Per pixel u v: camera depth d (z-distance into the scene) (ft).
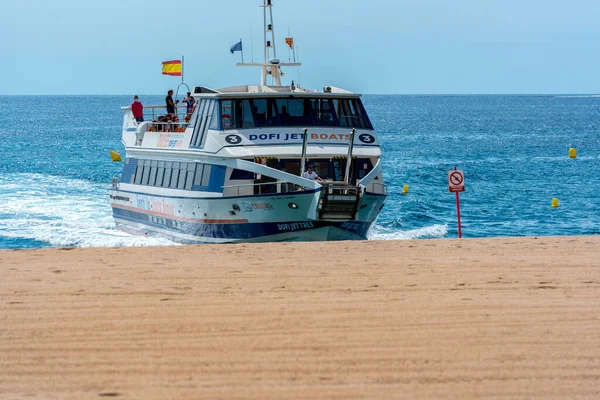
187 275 138.21
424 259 153.58
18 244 301.22
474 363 89.04
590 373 85.76
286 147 244.83
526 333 100.17
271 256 159.12
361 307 113.50
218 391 81.10
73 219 360.89
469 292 123.13
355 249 167.53
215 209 245.24
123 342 97.76
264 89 264.72
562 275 136.15
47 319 108.78
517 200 456.04
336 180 253.65
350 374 85.66
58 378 85.61
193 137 256.73
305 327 103.30
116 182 322.96
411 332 100.73
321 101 253.24
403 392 80.48
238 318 107.96
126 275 138.62
